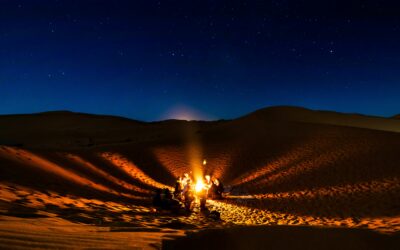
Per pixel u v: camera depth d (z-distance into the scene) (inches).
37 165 745.0
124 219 442.3
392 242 173.8
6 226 229.1
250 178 965.2
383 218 535.5
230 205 677.9
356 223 504.7
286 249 167.6
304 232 177.2
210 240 173.5
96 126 3073.3
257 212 610.5
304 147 1227.2
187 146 1359.5
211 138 1465.3
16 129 2824.8
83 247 196.4
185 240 174.2
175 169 1098.1
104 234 258.2
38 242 192.5
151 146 1368.1
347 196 716.0
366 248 170.4
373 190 748.6
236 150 1273.4
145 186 878.4
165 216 527.5
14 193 478.0
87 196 593.6
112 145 1483.8
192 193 628.7
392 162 969.5
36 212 374.6
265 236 173.8
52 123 3110.2
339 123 2143.2
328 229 181.2
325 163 1029.2
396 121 2358.5
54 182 640.4
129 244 222.2
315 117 2180.1
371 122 2273.6
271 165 1079.6
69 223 332.2
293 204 673.6
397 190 731.4
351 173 909.8
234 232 176.7
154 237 274.5
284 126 1536.7
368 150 1114.1
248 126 1583.4
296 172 973.8
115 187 788.6
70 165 885.8
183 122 3083.2
